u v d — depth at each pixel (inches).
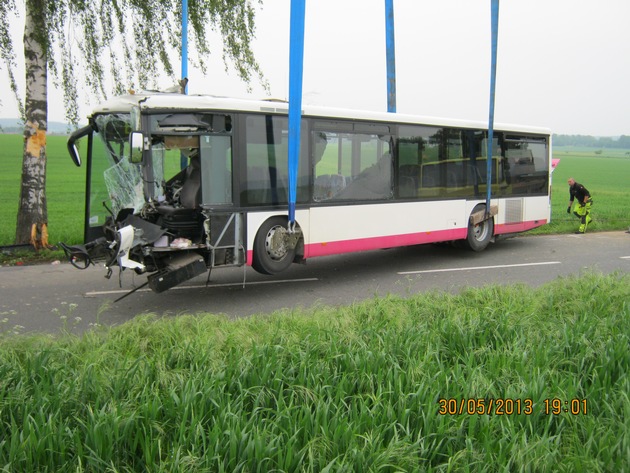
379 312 258.7
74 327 296.2
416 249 563.5
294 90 346.0
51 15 509.4
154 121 317.1
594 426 151.8
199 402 157.0
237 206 342.6
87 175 364.8
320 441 140.6
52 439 139.3
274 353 189.3
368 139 415.5
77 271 438.6
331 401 158.4
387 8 558.3
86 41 531.5
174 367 193.3
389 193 433.1
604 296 283.7
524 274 440.8
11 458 132.7
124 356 198.5
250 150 347.6
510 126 534.9
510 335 223.8
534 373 177.0
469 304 282.8
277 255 363.3
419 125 451.8
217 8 560.4
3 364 178.5
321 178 388.2
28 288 382.0
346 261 496.4
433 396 161.9
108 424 143.0
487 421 152.2
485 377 177.3
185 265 319.6
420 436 149.4
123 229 307.0
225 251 340.8
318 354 198.2
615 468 135.3
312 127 379.6
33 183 510.9
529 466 134.2
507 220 542.3
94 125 358.9
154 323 238.5
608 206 1145.4
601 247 584.4
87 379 167.6
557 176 2509.8
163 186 334.0
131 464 140.4
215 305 344.8
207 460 132.3
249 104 344.8
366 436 142.1
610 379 183.8
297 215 373.4
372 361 188.2
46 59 514.0
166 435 147.2
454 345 218.5
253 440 135.4
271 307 341.1
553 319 248.1
